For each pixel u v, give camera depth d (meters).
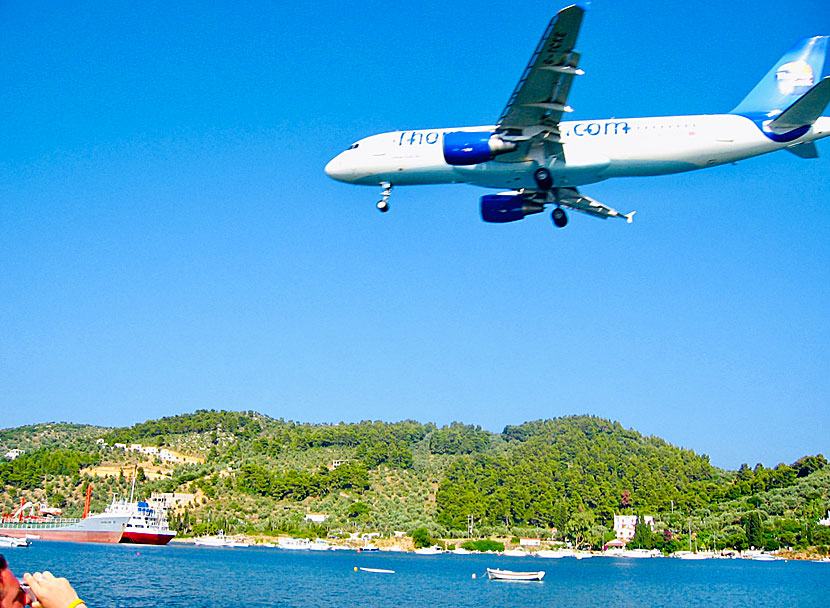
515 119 35.25
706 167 37.31
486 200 40.00
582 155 36.38
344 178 41.62
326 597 93.38
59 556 136.50
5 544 156.75
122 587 93.12
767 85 39.00
